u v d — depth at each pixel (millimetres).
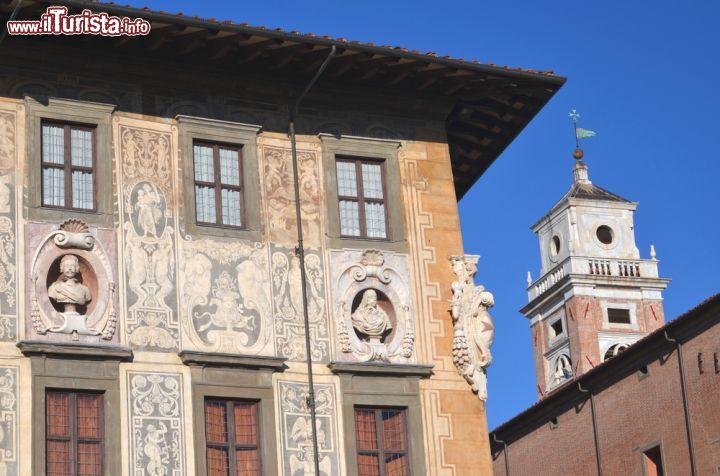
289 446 32656
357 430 33500
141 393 31719
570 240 100250
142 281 32562
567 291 99500
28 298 31359
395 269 35062
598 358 97312
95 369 31484
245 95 35125
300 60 34719
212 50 34062
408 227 35625
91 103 33375
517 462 68500
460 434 34250
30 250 31719
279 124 35281
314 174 35219
